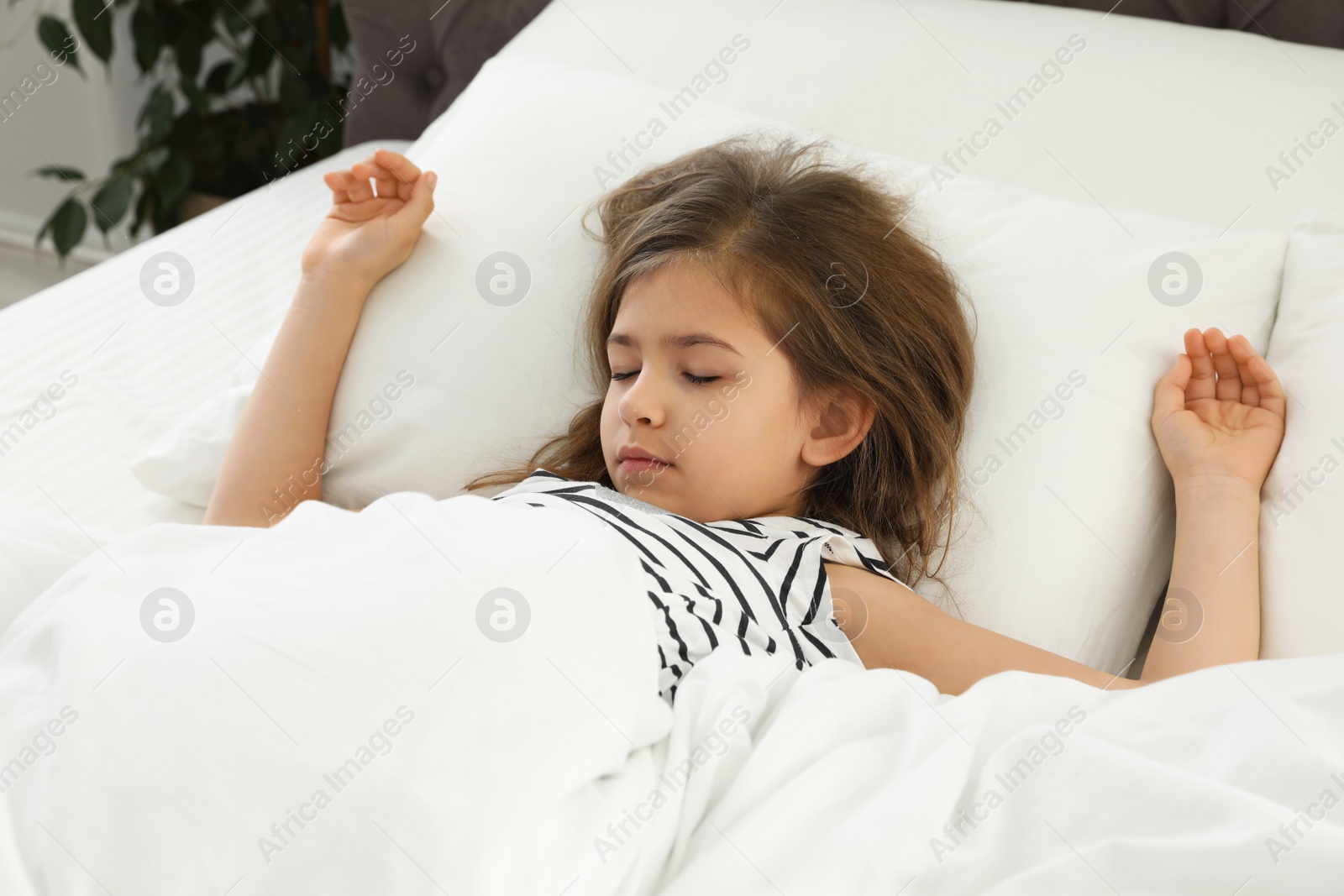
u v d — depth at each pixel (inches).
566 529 26.9
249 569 25.8
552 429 36.7
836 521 34.3
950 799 22.3
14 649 25.4
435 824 20.6
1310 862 19.1
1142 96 40.4
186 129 85.6
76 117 97.2
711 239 32.3
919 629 30.4
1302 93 39.2
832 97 43.0
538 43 48.4
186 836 20.8
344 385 37.9
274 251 52.6
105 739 21.9
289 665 22.7
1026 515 32.1
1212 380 32.7
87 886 20.4
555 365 37.0
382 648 23.0
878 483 33.9
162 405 42.4
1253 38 42.5
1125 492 32.1
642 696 24.4
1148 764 21.7
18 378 43.1
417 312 38.0
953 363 33.6
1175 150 38.9
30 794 21.5
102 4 81.4
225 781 21.3
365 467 37.7
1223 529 30.3
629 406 31.4
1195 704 23.6
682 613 28.9
